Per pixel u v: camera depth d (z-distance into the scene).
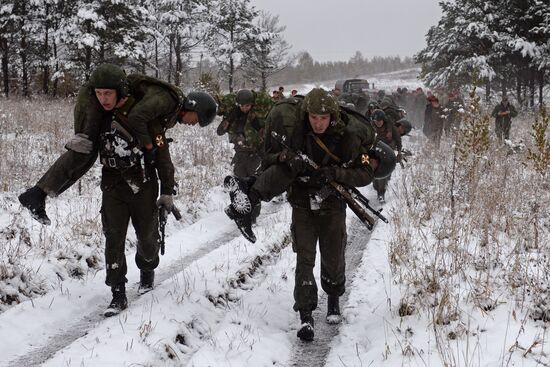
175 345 4.09
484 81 30.28
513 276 4.97
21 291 4.98
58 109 17.97
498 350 3.84
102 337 4.01
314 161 4.34
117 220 4.63
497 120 16.45
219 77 35.22
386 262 6.09
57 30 26.67
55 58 28.12
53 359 3.74
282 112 4.30
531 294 4.67
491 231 6.54
